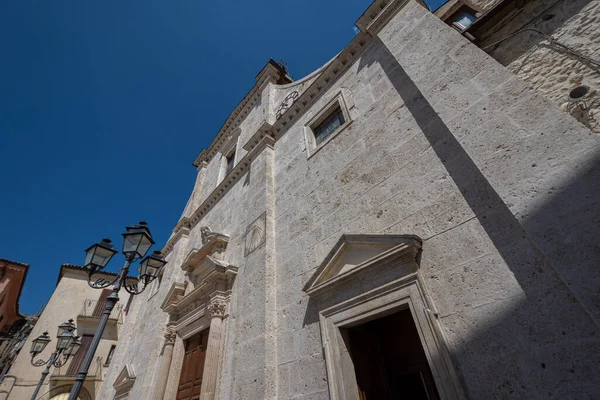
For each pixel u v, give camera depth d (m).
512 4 4.38
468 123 3.23
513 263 2.57
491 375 2.37
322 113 6.64
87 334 16.73
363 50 6.32
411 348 3.70
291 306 4.64
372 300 3.44
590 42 3.43
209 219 10.18
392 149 4.43
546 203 2.30
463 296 2.79
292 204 5.96
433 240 3.28
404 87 4.79
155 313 9.46
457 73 3.70
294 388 3.86
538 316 2.28
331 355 3.55
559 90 3.49
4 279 15.41
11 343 17.70
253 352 4.60
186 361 6.65
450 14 6.28
